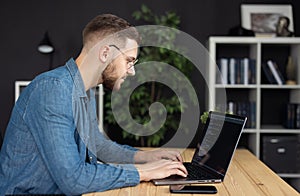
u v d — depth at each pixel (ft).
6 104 14.75
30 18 14.70
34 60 14.71
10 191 5.83
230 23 14.60
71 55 14.70
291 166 13.58
